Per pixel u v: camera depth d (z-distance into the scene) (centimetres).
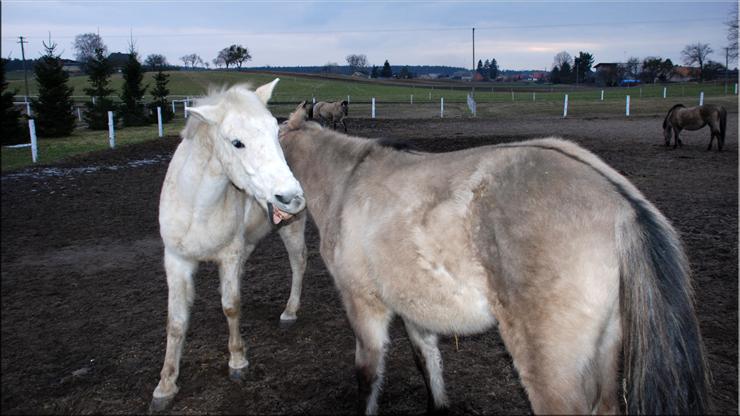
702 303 502
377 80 8238
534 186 245
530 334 242
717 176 1147
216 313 520
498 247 246
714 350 418
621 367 382
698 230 736
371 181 320
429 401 357
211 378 400
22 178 1147
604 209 237
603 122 2470
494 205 250
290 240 490
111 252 697
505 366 416
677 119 1587
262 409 360
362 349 326
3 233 769
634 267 232
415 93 5697
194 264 383
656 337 231
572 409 233
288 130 416
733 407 342
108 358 427
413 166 302
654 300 230
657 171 1210
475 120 2758
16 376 398
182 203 357
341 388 385
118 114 2658
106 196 1005
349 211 321
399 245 279
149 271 631
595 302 233
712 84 5997
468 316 269
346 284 321
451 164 280
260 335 473
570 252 234
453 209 261
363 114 3303
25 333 470
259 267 658
